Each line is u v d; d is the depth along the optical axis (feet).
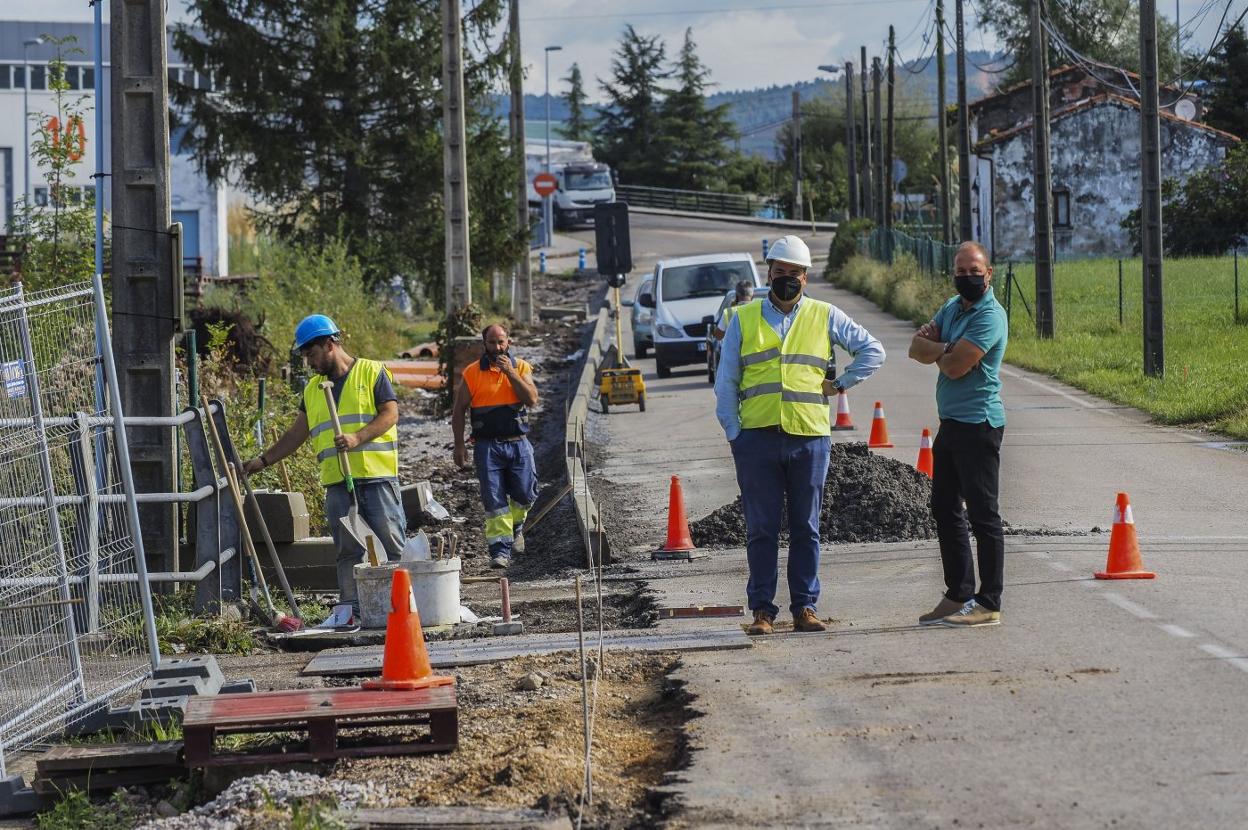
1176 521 77.66
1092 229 342.44
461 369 141.49
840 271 351.46
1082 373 161.17
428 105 240.94
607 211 157.07
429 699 42.27
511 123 255.09
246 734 45.14
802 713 42.11
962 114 235.20
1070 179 342.64
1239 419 118.73
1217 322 189.26
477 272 250.57
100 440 62.85
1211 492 87.86
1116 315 214.90
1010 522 79.66
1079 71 406.21
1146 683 43.60
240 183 244.22
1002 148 345.31
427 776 39.60
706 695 44.78
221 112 234.38
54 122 117.60
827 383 54.95
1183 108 356.38
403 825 34.27
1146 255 150.51
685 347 179.11
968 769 35.99
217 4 229.04
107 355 53.26
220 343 120.57
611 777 38.22
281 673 55.21
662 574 71.56
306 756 41.42
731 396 54.85
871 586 63.82
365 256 234.17
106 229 113.50
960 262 52.70
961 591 54.13
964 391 53.26
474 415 79.46
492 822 34.19
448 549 70.79
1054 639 50.34
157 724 48.16
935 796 34.06
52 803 43.91
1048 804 33.09
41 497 51.72
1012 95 412.98
